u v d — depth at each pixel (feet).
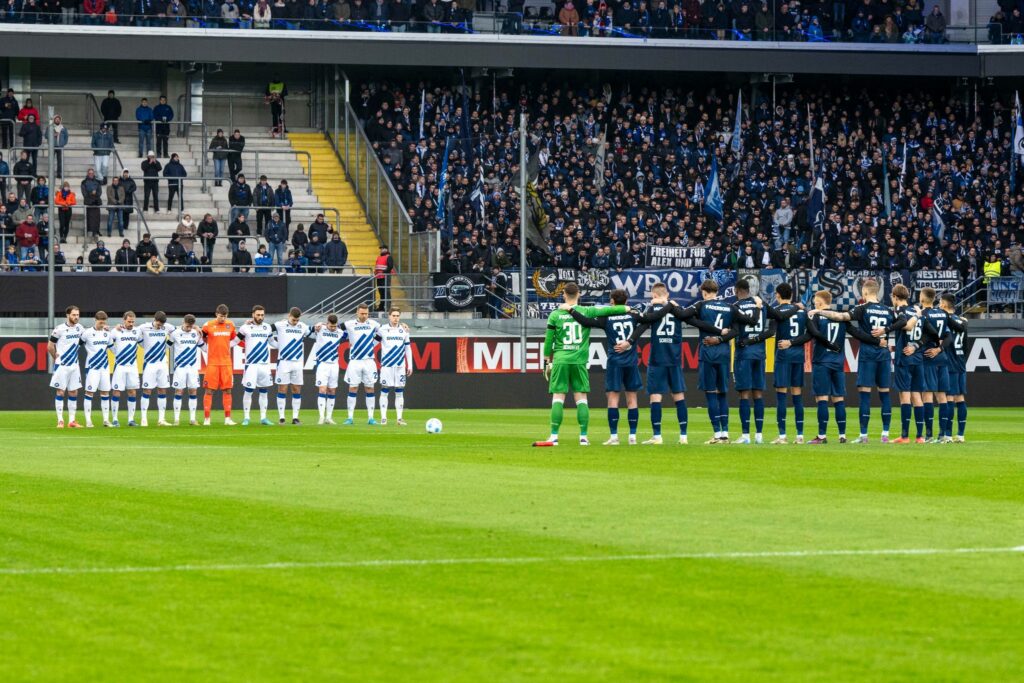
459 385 152.05
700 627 31.50
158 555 40.50
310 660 28.45
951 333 90.94
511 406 153.17
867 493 56.34
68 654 28.91
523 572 37.83
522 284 152.66
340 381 148.66
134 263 163.02
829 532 45.06
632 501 53.21
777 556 40.34
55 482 60.75
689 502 52.90
